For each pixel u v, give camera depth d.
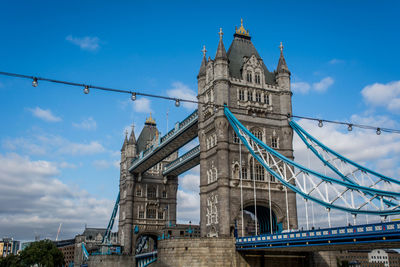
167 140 99.00
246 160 75.19
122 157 136.62
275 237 56.88
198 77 85.31
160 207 126.88
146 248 147.38
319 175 58.03
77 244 190.75
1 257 151.62
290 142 78.88
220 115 74.56
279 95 82.12
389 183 56.25
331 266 68.31
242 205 71.62
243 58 83.56
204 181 77.38
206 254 64.62
